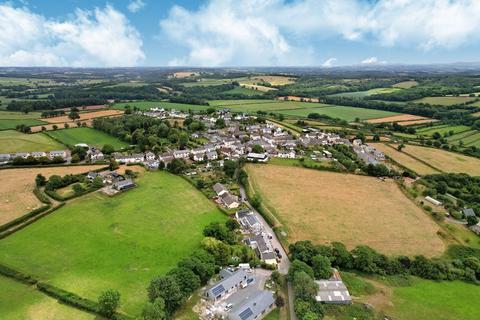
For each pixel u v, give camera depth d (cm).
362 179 16300
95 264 9306
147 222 11794
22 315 7356
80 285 8369
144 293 8144
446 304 8288
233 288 8512
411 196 14400
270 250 10094
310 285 8031
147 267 9244
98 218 11962
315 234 11231
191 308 7850
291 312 7900
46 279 8556
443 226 12075
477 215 13012
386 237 11206
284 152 19600
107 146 19588
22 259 9388
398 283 9069
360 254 9644
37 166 16812
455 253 10506
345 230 11544
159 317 6856
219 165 17862
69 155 19188
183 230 11362
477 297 8606
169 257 9769
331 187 15225
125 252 9944
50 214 12100
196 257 9006
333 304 8075
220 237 10669
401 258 9788
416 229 11788
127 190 14462
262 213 12631
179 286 7894
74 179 15012
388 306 8150
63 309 7569
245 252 10050
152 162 17862
